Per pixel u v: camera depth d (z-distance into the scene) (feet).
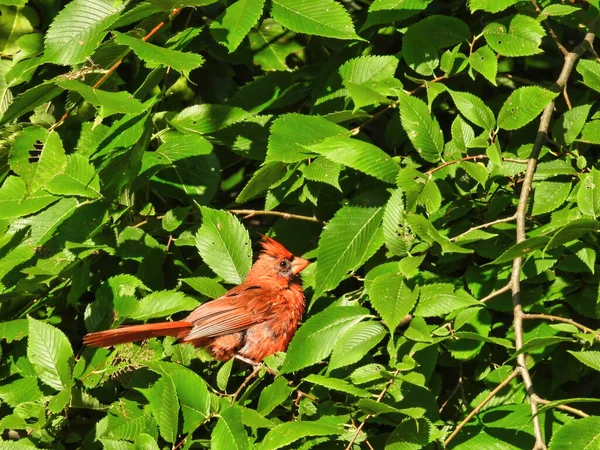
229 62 33.60
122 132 28.43
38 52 31.91
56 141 27.17
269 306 30.25
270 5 28.14
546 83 36.35
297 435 23.91
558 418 25.70
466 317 25.57
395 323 24.63
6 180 28.66
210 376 30.45
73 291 29.37
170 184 30.89
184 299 28.68
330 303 30.45
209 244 29.25
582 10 30.96
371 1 34.35
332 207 31.24
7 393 29.07
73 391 27.71
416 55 29.78
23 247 29.78
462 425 24.54
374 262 29.48
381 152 26.68
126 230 29.66
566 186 28.27
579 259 27.40
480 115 27.55
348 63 30.55
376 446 25.95
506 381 24.52
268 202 29.78
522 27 28.04
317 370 28.27
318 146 26.55
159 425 25.75
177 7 27.14
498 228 28.68
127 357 28.22
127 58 33.81
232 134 30.86
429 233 25.38
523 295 28.02
